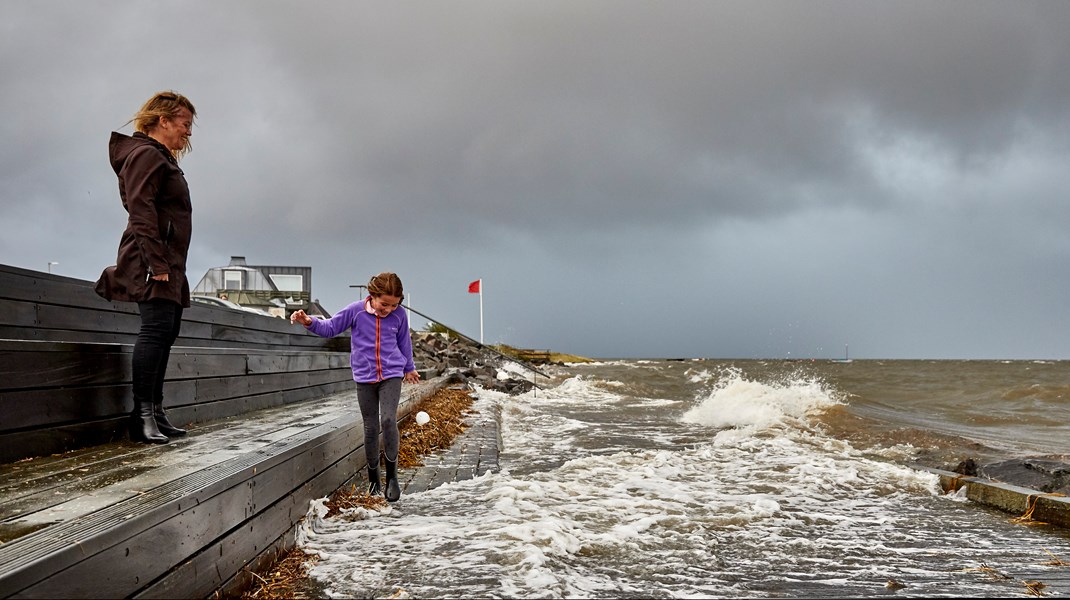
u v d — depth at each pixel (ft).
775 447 29.27
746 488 20.94
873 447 29.84
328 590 10.69
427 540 13.58
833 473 23.45
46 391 12.34
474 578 11.26
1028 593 11.50
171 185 13.74
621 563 12.87
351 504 16.16
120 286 13.33
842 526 16.42
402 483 19.76
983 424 38.37
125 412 14.70
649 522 15.93
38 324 16.75
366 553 12.69
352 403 25.75
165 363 14.48
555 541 13.61
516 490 18.60
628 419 43.37
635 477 22.34
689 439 33.17
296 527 13.24
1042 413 43.52
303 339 40.60
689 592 11.21
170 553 8.32
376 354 16.15
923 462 26.03
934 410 45.80
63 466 11.11
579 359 212.43
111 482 9.76
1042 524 16.85
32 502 8.58
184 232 14.10
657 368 142.41
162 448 13.10
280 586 10.88
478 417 36.86
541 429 37.76
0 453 11.28
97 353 13.79
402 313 16.58
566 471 23.45
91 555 6.82
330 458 15.94
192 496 8.94
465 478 20.81
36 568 6.04
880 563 13.29
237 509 10.39
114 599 7.17
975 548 14.52
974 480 20.17
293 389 26.68
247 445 13.48
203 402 18.53
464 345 101.40
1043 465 20.58
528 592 10.63
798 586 11.69
